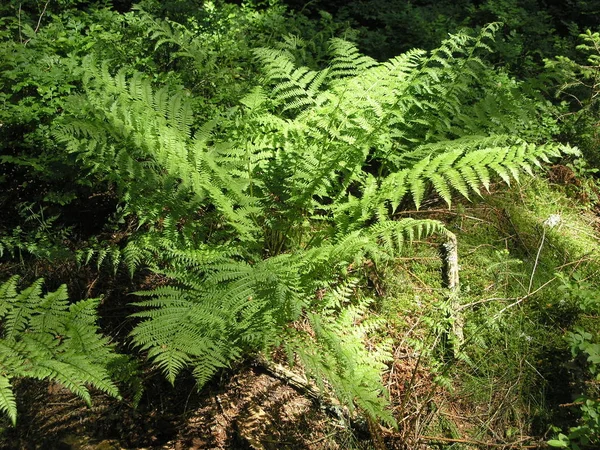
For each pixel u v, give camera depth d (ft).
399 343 11.01
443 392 10.16
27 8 16.33
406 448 9.29
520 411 10.03
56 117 10.84
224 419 9.46
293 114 13.60
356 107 11.30
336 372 8.38
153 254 10.80
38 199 11.15
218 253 9.57
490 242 13.67
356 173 11.60
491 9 22.47
